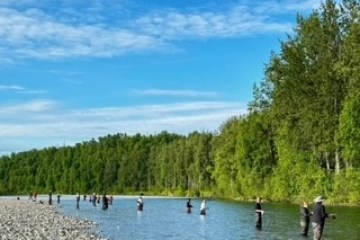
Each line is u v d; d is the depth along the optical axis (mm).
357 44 78625
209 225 51375
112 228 49469
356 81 79500
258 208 45500
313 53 93312
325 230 40812
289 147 98250
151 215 71188
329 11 91438
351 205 78312
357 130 80938
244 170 121438
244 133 121812
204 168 171750
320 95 90500
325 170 90875
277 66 97312
